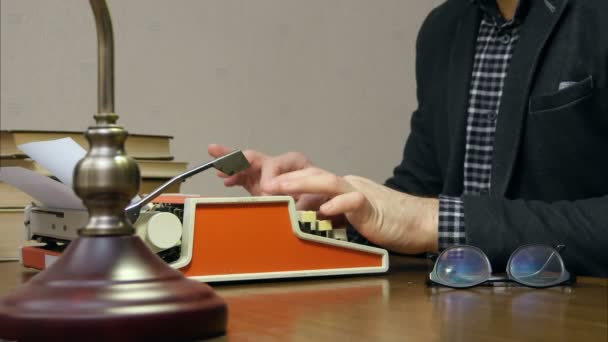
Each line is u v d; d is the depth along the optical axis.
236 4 2.25
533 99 1.38
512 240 1.05
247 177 1.50
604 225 1.07
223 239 0.93
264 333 0.60
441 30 1.70
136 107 2.11
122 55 2.09
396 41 2.53
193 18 2.19
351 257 1.02
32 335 0.51
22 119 2.01
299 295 0.83
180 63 2.17
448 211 1.12
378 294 0.84
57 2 2.05
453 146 1.57
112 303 0.52
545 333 0.59
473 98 1.59
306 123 2.37
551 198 1.43
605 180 1.42
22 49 2.01
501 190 1.38
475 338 0.57
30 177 0.95
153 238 0.88
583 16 1.38
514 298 0.81
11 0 1.99
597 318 0.67
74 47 2.07
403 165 1.80
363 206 1.08
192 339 0.55
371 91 2.49
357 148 2.46
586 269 1.07
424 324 0.64
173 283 0.56
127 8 2.10
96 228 0.56
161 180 1.44
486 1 1.57
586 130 1.38
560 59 1.37
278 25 2.32
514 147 1.39
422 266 1.17
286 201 0.97
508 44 1.58
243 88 2.26
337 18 2.42
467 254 0.91
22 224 1.29
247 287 0.91
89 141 0.58
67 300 0.52
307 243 0.98
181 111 2.17
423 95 1.76
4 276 1.05
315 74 2.38
